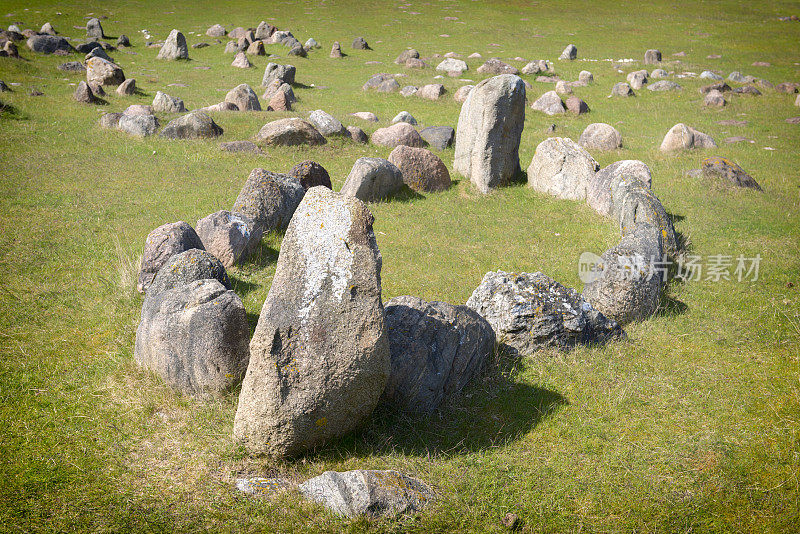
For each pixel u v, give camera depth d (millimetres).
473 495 4793
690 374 6543
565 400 6098
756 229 11102
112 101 20094
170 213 11031
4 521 4383
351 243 4973
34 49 26609
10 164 13109
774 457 5230
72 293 7961
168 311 5949
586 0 50625
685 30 39938
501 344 6840
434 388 5836
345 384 4910
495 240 10727
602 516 4652
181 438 5344
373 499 4469
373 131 18016
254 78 26641
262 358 4895
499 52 34188
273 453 5031
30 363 6352
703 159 16094
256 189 10172
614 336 7176
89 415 5609
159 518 4480
